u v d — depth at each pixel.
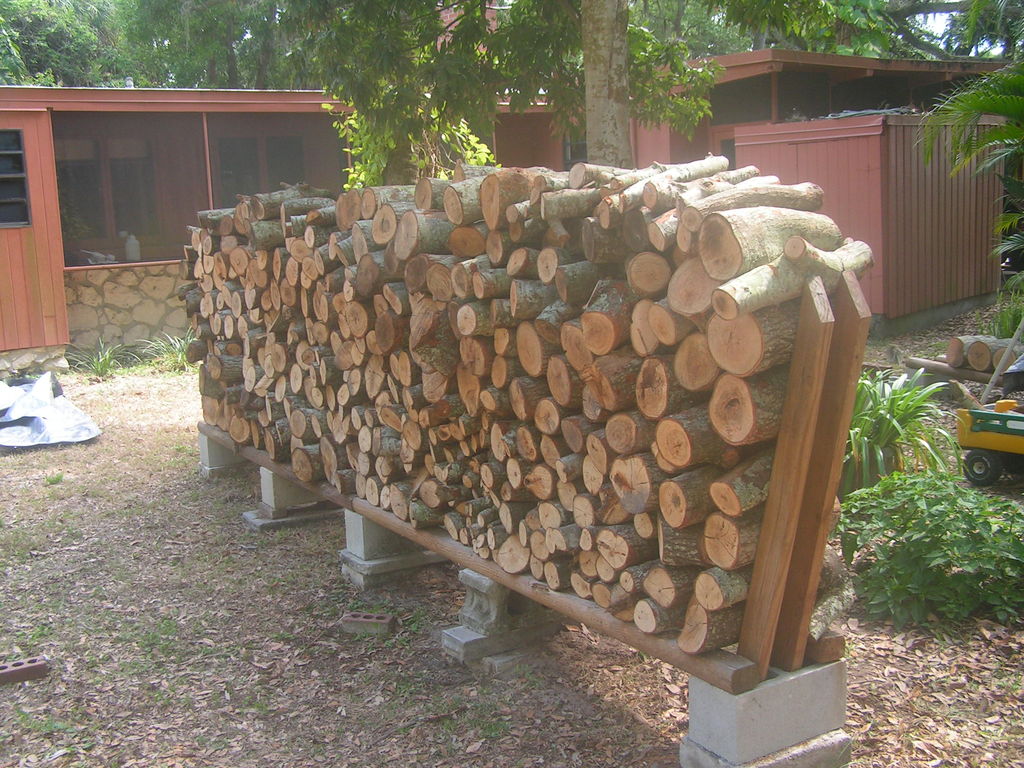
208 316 6.48
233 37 24.86
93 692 3.96
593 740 3.43
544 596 3.62
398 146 8.70
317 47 7.89
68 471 7.28
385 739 3.53
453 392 4.12
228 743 3.55
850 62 12.35
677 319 2.84
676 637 3.09
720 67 8.72
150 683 4.02
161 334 11.77
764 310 2.64
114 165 12.62
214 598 4.89
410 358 4.21
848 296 2.70
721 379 2.76
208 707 3.82
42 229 10.49
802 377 2.68
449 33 8.20
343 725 3.64
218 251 6.29
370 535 4.96
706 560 2.96
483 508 4.00
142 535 5.86
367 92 7.86
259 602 4.81
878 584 4.27
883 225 10.03
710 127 13.62
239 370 6.12
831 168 10.38
